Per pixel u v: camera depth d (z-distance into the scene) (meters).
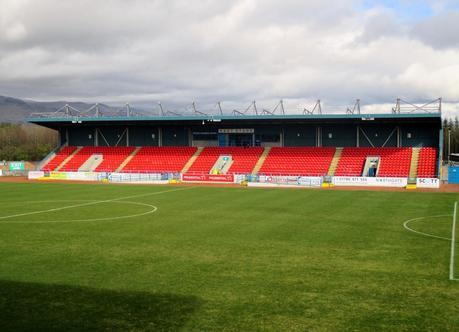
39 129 168.00
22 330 11.01
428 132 62.28
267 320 11.60
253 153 67.56
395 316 11.91
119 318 11.73
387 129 63.91
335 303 12.84
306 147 67.19
